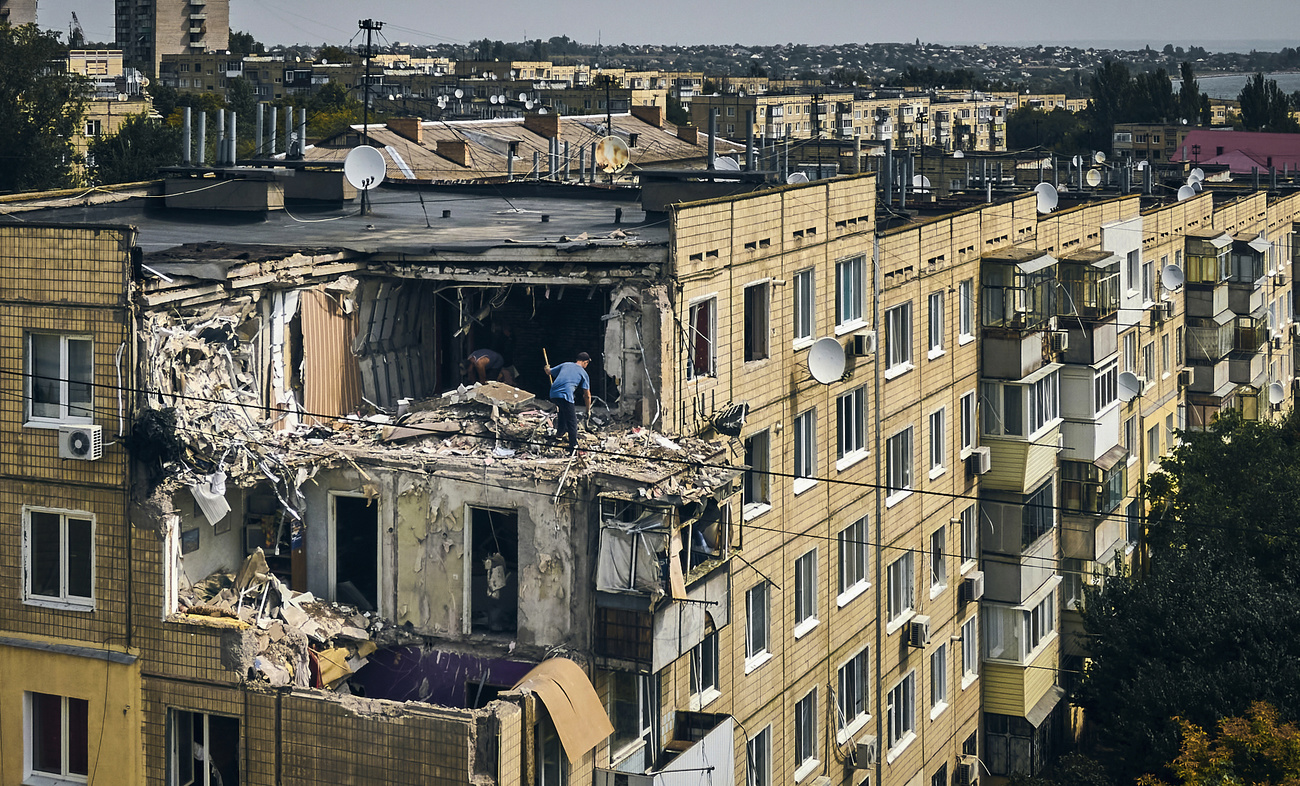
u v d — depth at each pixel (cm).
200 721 2472
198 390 2500
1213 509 4600
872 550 3697
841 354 3178
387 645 2605
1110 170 8269
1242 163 12950
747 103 19650
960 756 4350
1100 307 4797
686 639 2584
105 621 2456
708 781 2692
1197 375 6388
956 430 4234
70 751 2519
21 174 9412
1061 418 4750
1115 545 5075
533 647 2530
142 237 3036
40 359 2431
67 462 2436
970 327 4316
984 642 4509
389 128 7856
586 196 4250
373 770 2294
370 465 2575
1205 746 3406
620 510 2462
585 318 2967
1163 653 3994
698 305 2856
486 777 2230
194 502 2556
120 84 14812
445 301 2989
